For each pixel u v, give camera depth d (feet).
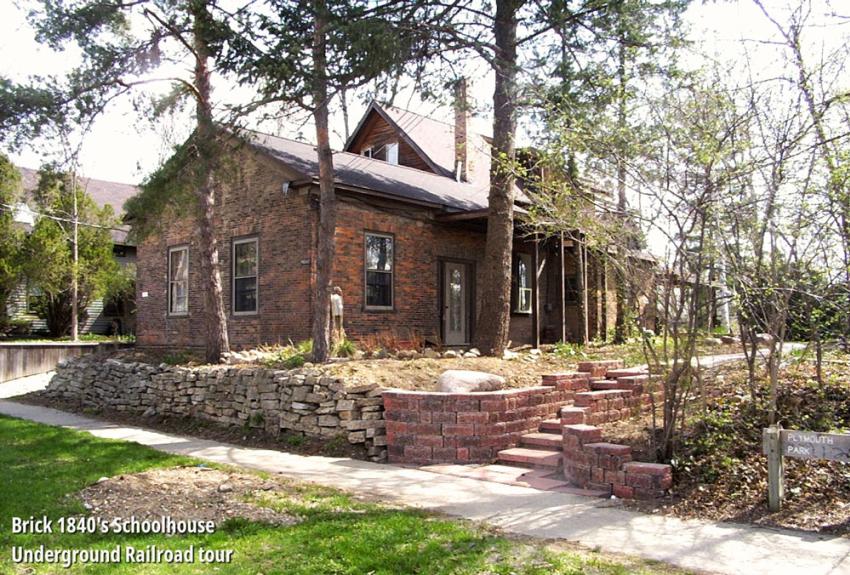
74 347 66.03
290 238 46.91
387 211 50.21
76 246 78.07
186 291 56.49
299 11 31.96
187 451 29.09
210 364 39.40
